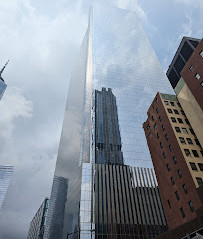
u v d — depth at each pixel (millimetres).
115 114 123812
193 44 131000
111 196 81688
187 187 45562
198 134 53594
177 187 49156
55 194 150750
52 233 122312
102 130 113000
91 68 152625
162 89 150250
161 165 57938
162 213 80500
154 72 166375
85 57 184000
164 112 61281
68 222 91062
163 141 59062
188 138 53781
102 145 104938
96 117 119750
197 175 45156
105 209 77438
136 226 75062
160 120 62812
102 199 80062
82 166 90750
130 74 157125
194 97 54812
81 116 134375
